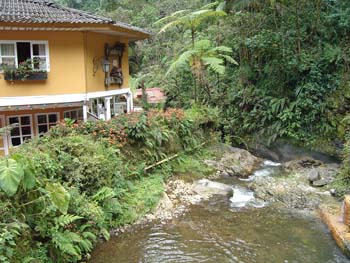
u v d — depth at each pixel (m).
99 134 10.41
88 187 8.23
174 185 11.15
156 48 25.22
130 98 15.97
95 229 7.61
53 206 6.31
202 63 15.72
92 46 12.40
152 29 25.45
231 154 14.03
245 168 13.01
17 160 6.05
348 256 6.80
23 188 5.92
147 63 25.67
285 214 9.01
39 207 6.29
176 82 18.77
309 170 12.19
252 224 8.49
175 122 13.20
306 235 7.84
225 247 7.41
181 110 14.07
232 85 16.09
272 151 14.16
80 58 11.83
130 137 11.13
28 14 10.59
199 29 19.11
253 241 7.65
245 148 15.05
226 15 16.05
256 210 9.34
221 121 15.48
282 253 7.10
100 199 8.02
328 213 8.55
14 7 11.37
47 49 11.36
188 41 21.34
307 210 9.18
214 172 12.68
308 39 14.12
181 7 26.12
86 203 7.50
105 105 13.96
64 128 10.03
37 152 7.78
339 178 10.59
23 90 11.20
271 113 14.27
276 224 8.45
